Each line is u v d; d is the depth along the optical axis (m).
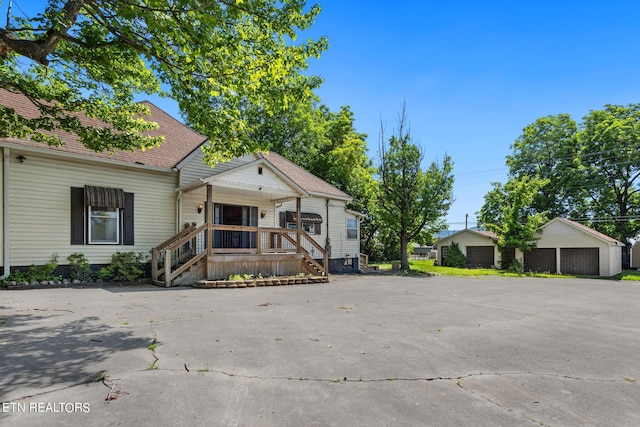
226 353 3.88
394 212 21.78
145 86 7.53
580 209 30.53
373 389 3.03
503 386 3.19
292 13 6.02
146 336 4.49
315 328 5.23
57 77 7.17
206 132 6.66
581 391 3.12
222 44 5.62
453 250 28.48
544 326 5.97
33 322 5.06
